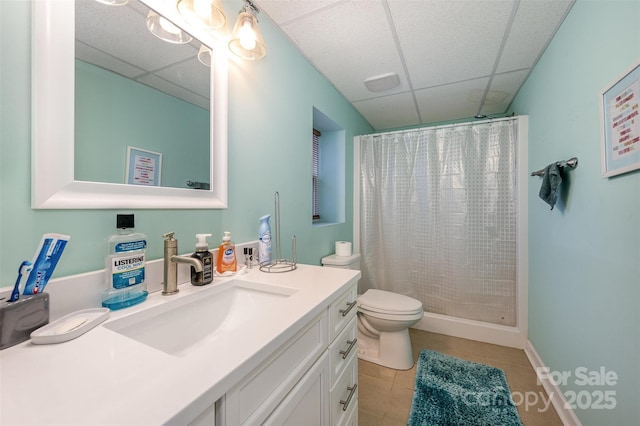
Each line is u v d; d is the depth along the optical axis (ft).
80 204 2.11
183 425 1.12
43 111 1.92
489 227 7.03
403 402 4.74
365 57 5.56
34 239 1.90
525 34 4.78
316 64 5.83
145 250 2.60
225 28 3.57
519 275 6.62
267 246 3.94
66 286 1.98
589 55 3.64
